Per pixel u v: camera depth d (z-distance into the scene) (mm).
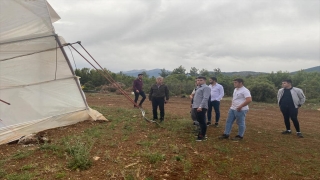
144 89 26141
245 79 29406
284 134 9023
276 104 20422
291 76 30109
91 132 8102
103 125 9172
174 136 7902
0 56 8312
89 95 21547
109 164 5543
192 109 8023
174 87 26094
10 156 5965
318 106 19344
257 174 5418
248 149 6961
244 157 6379
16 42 8398
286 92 8852
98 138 7453
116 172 5152
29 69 8773
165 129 8789
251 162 6051
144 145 6867
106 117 10500
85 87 27266
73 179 4801
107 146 6742
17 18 8297
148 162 5723
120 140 7320
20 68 8625
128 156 6047
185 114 12555
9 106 8328
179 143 7238
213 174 5320
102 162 5641
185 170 5387
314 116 14453
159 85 9867
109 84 27641
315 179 5289
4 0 8086
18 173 5008
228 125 7977
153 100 9906
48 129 8750
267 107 18172
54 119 9062
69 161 5484
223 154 6527
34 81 8844
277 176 5363
